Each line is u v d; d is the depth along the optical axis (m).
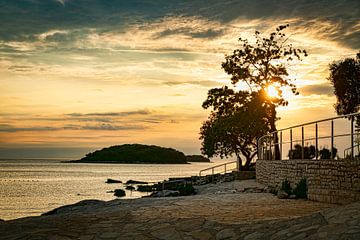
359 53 37.97
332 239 9.42
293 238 10.25
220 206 17.11
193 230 12.62
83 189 75.00
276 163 27.45
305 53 45.38
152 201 19.19
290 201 19.12
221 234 11.98
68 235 12.74
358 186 16.84
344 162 17.77
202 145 58.72
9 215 42.03
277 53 46.03
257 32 46.34
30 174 134.88
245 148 52.44
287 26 45.84
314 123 21.22
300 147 24.66
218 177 45.31
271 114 47.34
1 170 169.75
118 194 61.53
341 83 37.56
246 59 46.56
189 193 32.44
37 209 47.16
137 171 176.38
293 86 46.34
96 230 13.17
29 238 12.48
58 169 192.62
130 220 14.18
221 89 49.88
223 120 51.03
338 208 11.59
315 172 20.14
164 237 12.30
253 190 26.17
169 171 181.25
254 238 11.11
